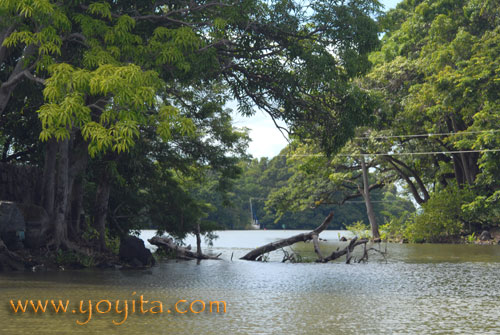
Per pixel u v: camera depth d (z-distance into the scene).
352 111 22.22
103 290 13.56
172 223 31.72
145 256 21.88
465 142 40.53
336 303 11.86
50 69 13.68
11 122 24.09
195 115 27.70
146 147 28.11
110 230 29.94
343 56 20.58
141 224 32.12
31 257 19.09
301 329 8.86
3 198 21.52
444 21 42.16
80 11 17.38
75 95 12.77
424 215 46.66
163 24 18.72
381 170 55.84
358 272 19.75
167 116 14.00
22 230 19.25
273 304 11.66
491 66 38.50
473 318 10.05
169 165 32.06
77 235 22.64
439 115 42.50
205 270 20.56
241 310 10.81
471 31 43.44
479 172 45.81
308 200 61.41
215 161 31.36
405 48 46.62
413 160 47.66
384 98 42.56
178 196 32.12
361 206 120.00
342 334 8.48
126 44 15.95
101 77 12.83
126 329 8.77
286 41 20.53
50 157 21.38
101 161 24.66
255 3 18.59
